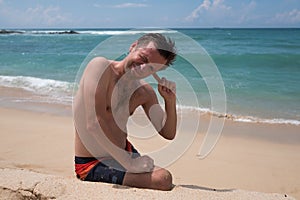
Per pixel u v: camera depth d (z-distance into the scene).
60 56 18.39
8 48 28.88
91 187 2.56
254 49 22.48
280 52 19.08
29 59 17.73
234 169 4.11
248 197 2.48
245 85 10.15
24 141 4.91
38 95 8.64
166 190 2.68
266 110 7.19
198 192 2.54
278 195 2.53
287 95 8.68
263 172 4.06
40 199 2.52
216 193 2.54
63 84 9.91
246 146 4.99
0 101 7.94
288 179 3.88
